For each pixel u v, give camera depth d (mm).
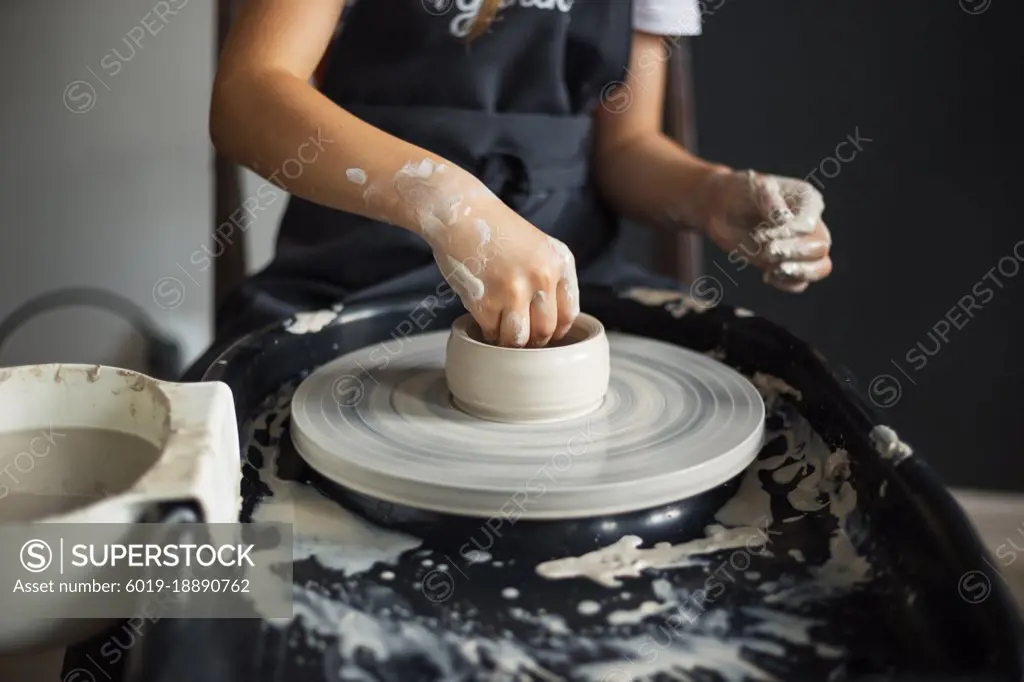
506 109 937
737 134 1331
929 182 1311
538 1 916
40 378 504
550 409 627
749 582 506
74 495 501
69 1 1235
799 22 1269
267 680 419
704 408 659
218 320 934
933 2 1233
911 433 1418
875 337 1392
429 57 904
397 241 882
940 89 1270
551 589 497
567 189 958
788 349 735
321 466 595
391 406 660
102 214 1340
